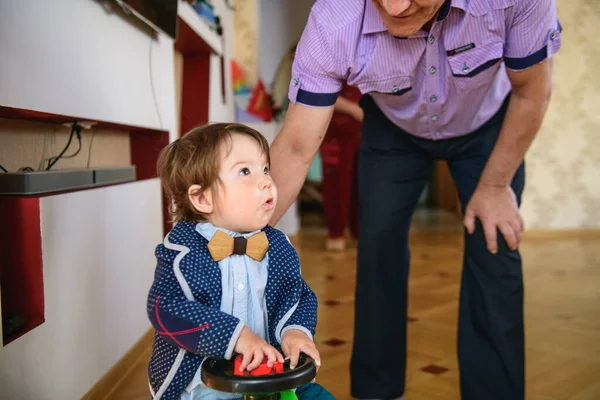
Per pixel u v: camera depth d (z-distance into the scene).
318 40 1.09
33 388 1.12
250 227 0.91
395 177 1.39
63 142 1.65
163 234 2.36
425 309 2.47
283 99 4.40
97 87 1.51
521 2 1.03
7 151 1.33
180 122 3.14
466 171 1.36
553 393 1.59
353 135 3.70
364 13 1.08
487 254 1.29
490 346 1.33
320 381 1.66
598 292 2.81
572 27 4.61
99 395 1.45
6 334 1.05
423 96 1.19
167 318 0.82
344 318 2.33
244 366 0.77
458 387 1.64
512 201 1.27
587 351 1.95
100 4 1.55
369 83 1.17
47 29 1.21
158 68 2.18
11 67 1.05
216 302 0.87
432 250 4.01
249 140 0.91
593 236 4.75
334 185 3.85
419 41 1.09
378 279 1.42
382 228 1.39
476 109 1.24
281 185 1.17
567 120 4.68
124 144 2.19
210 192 0.89
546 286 2.96
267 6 4.34
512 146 1.20
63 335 1.26
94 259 1.46
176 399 0.87
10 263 1.12
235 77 4.23
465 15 1.05
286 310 0.91
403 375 1.49
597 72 4.66
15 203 1.11
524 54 1.08
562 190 4.75
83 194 1.38
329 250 3.95
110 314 1.57
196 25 2.60
